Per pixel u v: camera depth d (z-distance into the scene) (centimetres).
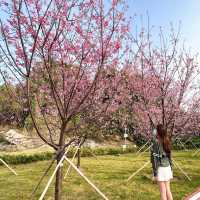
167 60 1474
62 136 866
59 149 866
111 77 1030
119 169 1834
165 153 1019
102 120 1012
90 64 887
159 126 1035
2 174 1755
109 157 2489
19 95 888
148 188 1362
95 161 2198
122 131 3159
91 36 848
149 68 1490
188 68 1508
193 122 2177
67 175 1627
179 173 1666
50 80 821
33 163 2216
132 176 1517
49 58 809
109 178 1565
